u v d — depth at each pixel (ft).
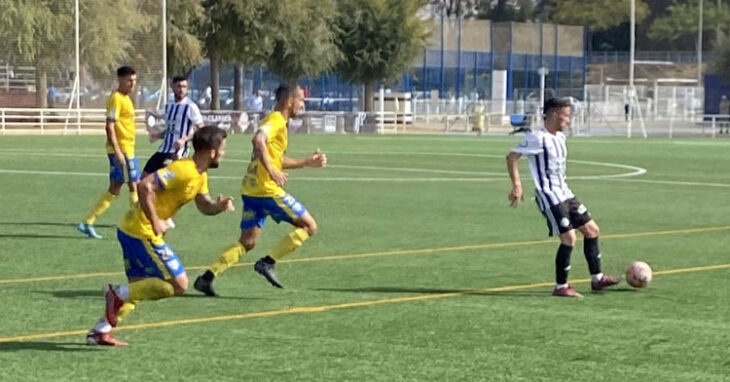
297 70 234.99
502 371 30.27
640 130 249.75
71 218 66.33
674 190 94.63
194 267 48.42
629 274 43.62
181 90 59.67
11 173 99.60
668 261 52.34
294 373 29.76
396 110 246.68
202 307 39.06
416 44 252.62
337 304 39.96
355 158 132.87
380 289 43.32
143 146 147.43
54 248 53.78
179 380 28.91
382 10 248.52
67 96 186.19
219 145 32.27
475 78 301.63
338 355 31.94
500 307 39.86
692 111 291.38
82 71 188.03
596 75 371.97
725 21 412.16
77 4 181.37
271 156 42.22
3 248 53.57
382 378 29.35
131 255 31.99
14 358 31.12
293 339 34.04
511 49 305.32
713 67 267.80
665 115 269.64
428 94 290.76
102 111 187.83
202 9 214.69
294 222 41.86
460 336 34.76
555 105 41.83
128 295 32.09
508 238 59.82
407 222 66.74
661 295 42.75
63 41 184.24
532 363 31.27
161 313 37.83
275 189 41.57
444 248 55.57
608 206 79.61
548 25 313.94
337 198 81.92
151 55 188.96
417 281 45.37
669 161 137.39
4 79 182.60
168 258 31.89
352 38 247.50
